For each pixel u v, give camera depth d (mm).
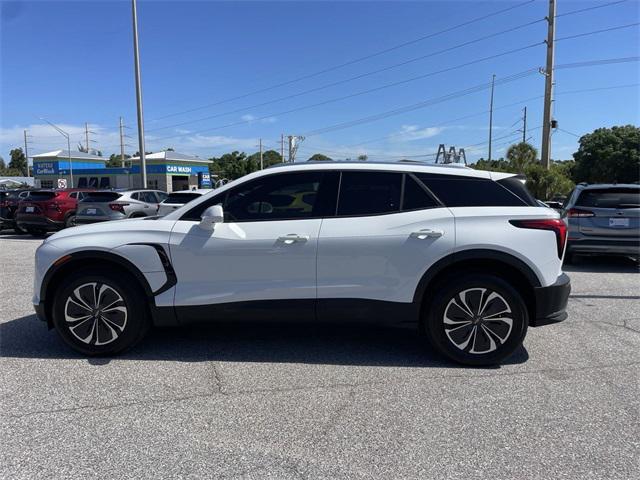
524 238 4043
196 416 3311
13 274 8727
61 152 66500
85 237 4316
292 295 4172
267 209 4297
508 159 28625
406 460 2795
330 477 2643
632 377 3965
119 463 2768
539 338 4957
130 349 4539
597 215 8883
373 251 4090
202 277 4238
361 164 4363
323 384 3822
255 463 2770
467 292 4098
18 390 3705
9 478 2623
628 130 53969
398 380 3896
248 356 4418
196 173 60438
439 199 4207
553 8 24109
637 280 8016
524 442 2982
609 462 2770
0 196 17469
